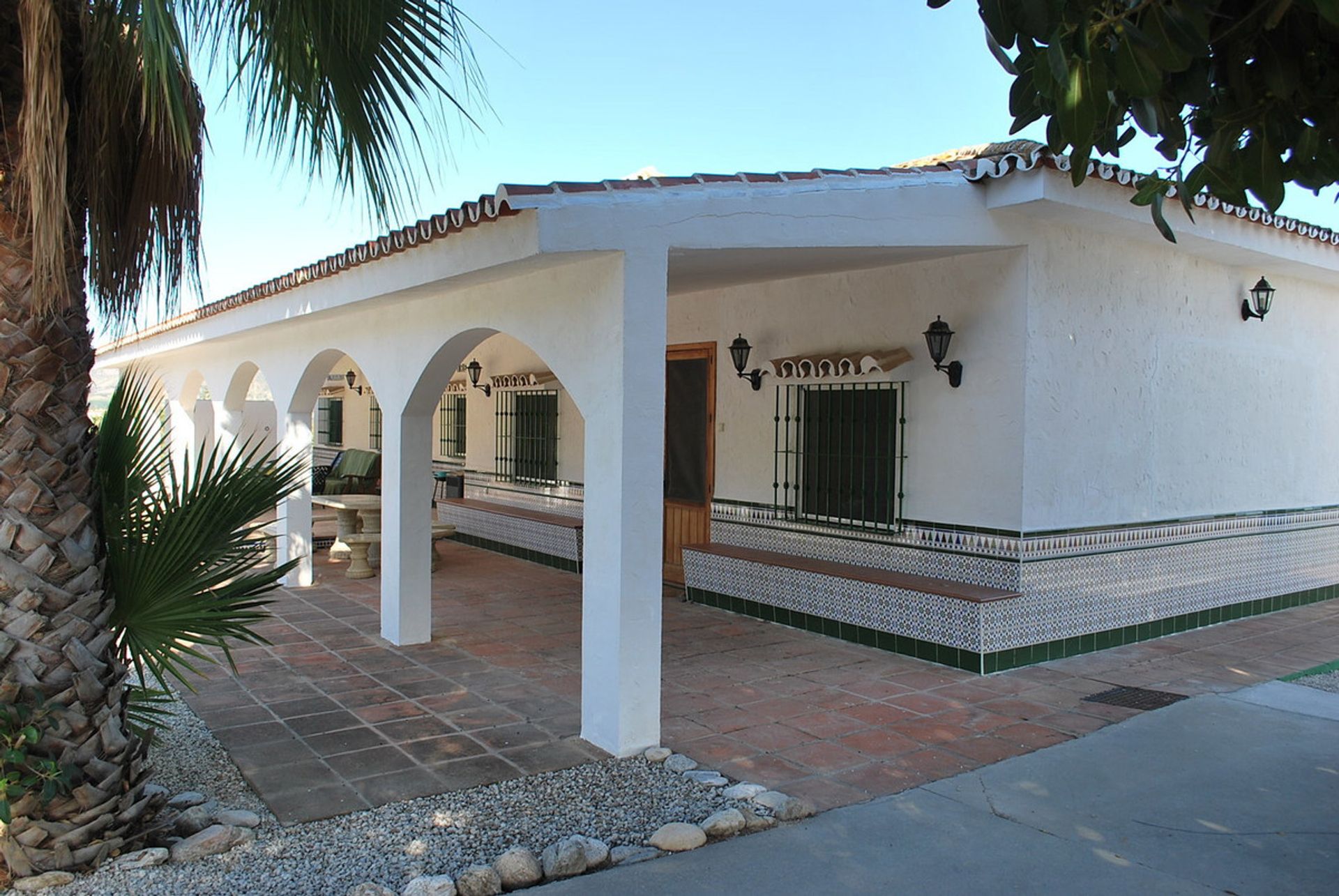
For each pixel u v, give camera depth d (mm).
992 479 7035
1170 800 4590
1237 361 8773
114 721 3842
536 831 4164
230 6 3391
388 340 7762
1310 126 2590
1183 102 2521
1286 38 2383
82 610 3695
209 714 5809
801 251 6121
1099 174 6320
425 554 7672
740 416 9188
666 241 5141
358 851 3961
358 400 19109
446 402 14688
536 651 7430
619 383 5047
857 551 8055
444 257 5992
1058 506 7129
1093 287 7289
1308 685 6598
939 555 7430
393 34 3574
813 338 8344
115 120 3760
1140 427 7758
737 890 3688
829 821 4328
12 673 3557
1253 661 7297
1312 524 9836
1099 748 5293
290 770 4883
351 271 7438
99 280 4027
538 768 4941
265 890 3602
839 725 5684
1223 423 8648
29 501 3572
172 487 4055
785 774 4898
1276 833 4238
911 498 7629
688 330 9852
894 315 7664
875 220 6004
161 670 3926
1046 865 3916
